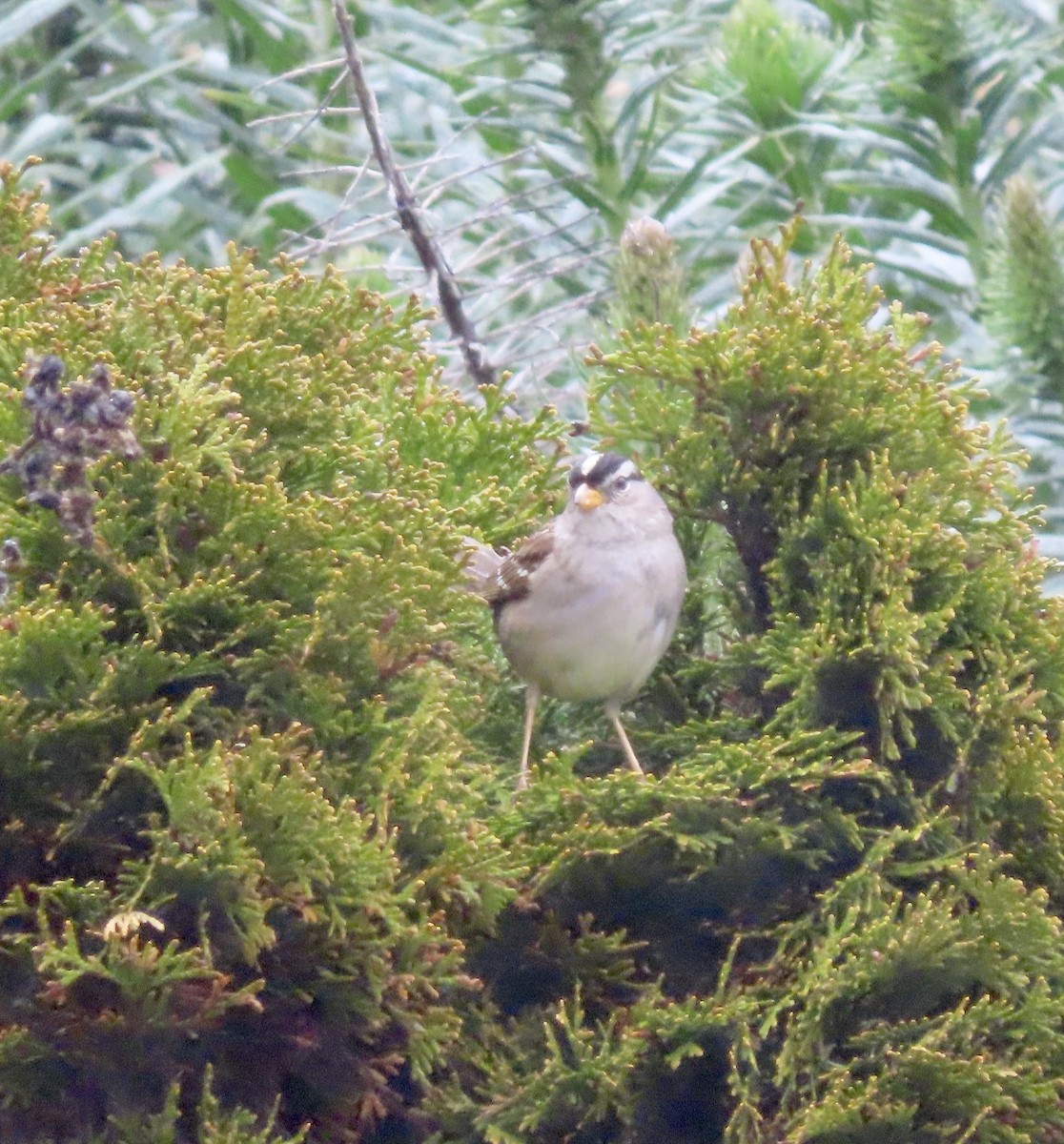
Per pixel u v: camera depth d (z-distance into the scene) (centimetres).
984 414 1098
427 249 945
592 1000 659
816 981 625
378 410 770
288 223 1341
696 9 1205
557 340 995
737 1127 616
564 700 786
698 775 650
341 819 582
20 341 657
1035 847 688
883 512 694
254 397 673
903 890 680
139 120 1429
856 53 1188
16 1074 564
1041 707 717
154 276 731
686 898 673
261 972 589
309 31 1379
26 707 580
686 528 817
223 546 617
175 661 590
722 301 1127
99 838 587
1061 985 662
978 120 1086
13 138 1377
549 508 819
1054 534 1084
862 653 675
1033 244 991
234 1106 597
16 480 621
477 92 1105
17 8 1338
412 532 650
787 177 1219
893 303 759
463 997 652
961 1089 618
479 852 618
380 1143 636
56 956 528
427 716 616
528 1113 616
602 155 1091
